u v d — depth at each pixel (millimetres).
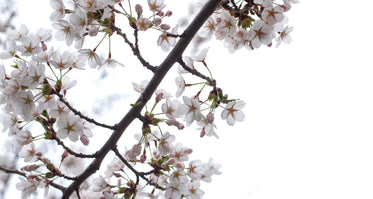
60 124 1167
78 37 1142
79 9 1118
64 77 1184
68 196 1219
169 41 1200
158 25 1147
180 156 1222
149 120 1180
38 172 1207
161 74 1173
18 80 1114
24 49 1134
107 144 1189
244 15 1167
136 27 1143
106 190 1218
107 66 1192
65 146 1181
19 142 1174
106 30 1145
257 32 1155
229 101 1172
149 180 1233
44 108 1156
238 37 1171
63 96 1143
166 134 1182
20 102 1117
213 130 1163
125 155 1246
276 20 1147
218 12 1180
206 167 1276
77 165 1746
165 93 1217
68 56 1152
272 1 1146
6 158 1796
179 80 1194
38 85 1119
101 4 1115
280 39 1230
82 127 1172
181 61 1176
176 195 1214
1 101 1130
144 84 1245
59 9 1159
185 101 1150
